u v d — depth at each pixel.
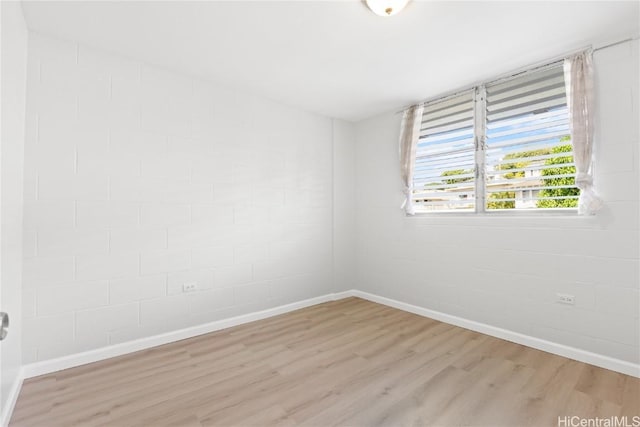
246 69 2.74
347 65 2.66
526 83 2.70
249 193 3.26
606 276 2.22
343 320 3.27
